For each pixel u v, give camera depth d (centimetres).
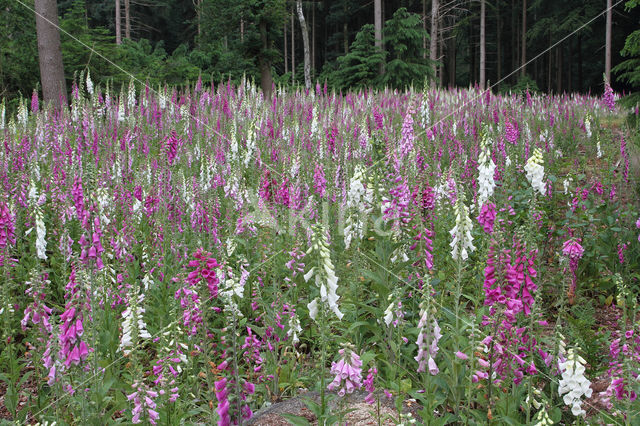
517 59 4997
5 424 397
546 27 4356
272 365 466
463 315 484
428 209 572
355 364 322
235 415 376
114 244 584
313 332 521
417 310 472
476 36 5400
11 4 1739
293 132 1120
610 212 757
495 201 673
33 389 505
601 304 645
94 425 377
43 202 727
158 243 614
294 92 1859
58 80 1598
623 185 876
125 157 897
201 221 663
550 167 911
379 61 2502
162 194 721
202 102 1577
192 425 375
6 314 457
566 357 367
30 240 678
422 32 2634
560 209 786
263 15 2228
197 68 2369
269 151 1004
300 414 394
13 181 755
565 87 5366
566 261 486
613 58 4212
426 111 1016
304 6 5022
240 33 2450
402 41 2612
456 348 394
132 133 1095
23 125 1203
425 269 475
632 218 721
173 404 400
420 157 721
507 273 359
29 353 450
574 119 1477
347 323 493
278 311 475
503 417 351
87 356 370
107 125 1195
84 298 365
